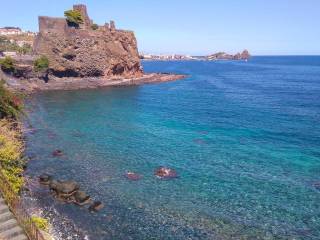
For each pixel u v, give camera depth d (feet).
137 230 77.87
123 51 412.98
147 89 357.20
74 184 96.78
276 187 102.32
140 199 93.81
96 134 164.66
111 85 372.58
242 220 82.99
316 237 75.82
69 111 223.71
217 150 140.05
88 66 371.97
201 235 76.38
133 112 226.38
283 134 165.78
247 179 108.58
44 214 82.94
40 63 334.24
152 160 126.82
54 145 143.74
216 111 232.73
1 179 64.23
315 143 149.38
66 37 364.17
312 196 96.02
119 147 143.33
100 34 385.70
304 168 118.32
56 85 338.13
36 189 97.76
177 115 217.77
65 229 76.59
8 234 50.90
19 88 297.53
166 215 85.15
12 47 489.26
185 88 373.40
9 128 118.62
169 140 155.53
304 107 247.09
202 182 106.11
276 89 367.45
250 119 204.13
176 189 100.73
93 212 85.66
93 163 122.52
